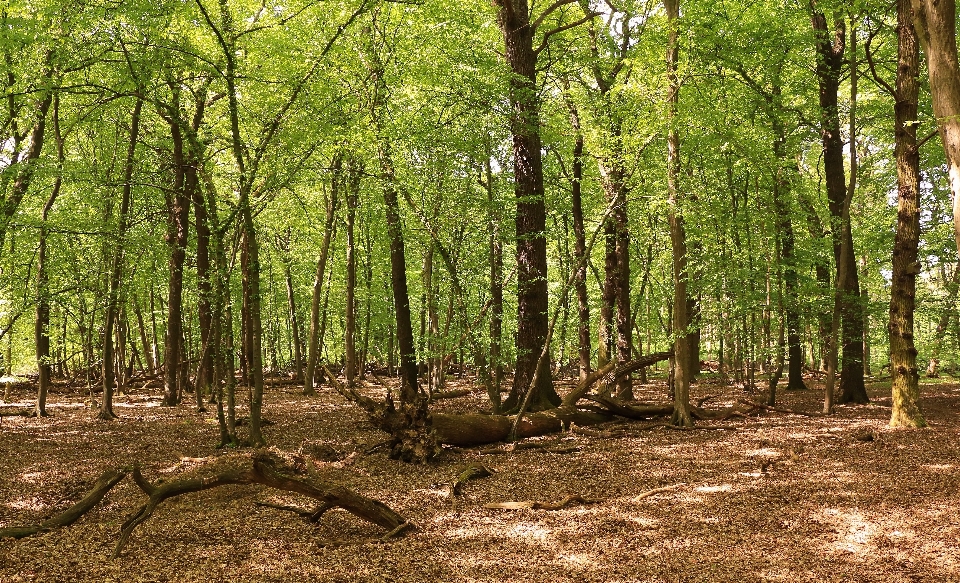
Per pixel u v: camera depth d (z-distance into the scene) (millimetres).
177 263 19000
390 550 6293
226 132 16359
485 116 13844
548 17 17750
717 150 14539
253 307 11484
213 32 12742
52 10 11273
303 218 24281
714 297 16219
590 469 9719
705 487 8422
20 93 11656
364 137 12805
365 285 27781
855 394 16562
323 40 14273
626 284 17719
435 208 15070
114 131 19688
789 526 6746
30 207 17812
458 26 14969
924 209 19328
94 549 6355
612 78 17281
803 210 15508
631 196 13367
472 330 16953
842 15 13500
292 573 5691
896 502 7402
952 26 6430
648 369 31438
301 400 20422
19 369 23188
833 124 16344
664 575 5551
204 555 6176
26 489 9008
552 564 5852
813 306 15562
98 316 24703
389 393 10789
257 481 6609
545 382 13961
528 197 13555
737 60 14398
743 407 15086
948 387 20656
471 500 8164
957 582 5227
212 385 21438
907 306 12211
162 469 10164
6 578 5582
